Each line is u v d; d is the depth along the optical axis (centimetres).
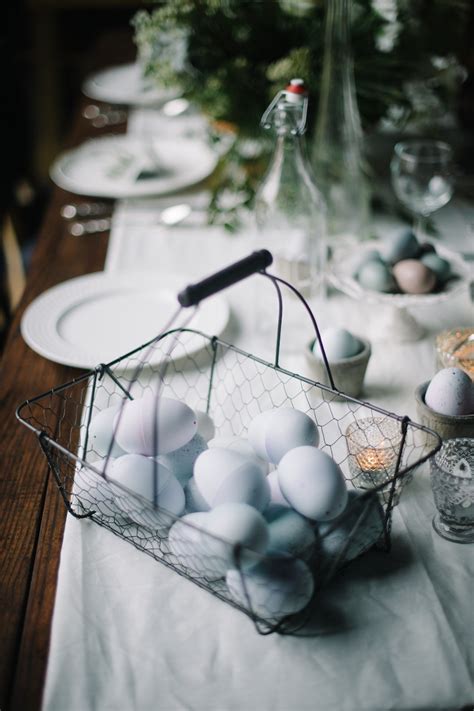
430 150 115
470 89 175
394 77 130
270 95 123
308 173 104
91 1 318
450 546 68
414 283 96
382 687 56
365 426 75
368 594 63
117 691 56
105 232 133
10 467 79
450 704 54
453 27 134
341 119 118
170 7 128
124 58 219
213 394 89
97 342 99
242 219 136
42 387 92
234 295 112
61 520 72
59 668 57
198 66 130
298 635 60
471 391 75
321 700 55
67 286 111
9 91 210
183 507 65
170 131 173
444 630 60
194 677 57
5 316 144
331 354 86
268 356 97
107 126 179
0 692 56
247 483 61
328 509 60
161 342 98
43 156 346
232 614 62
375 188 139
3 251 169
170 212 136
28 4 317
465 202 136
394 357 97
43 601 64
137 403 68
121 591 64
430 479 75
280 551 59
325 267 112
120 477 64
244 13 128
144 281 112
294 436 67
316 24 129
